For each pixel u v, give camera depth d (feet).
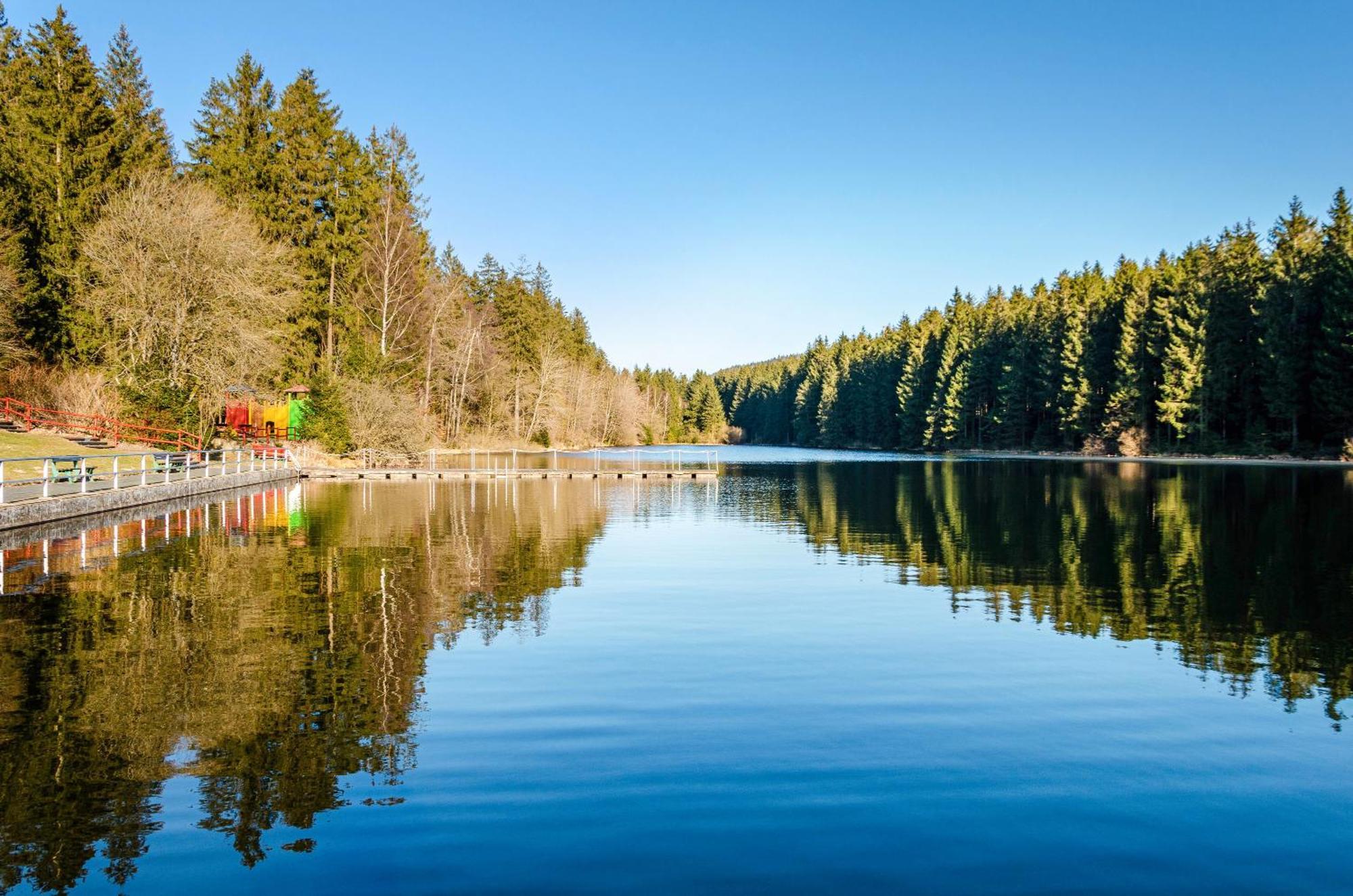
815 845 18.31
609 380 354.54
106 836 18.38
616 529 74.28
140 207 119.65
